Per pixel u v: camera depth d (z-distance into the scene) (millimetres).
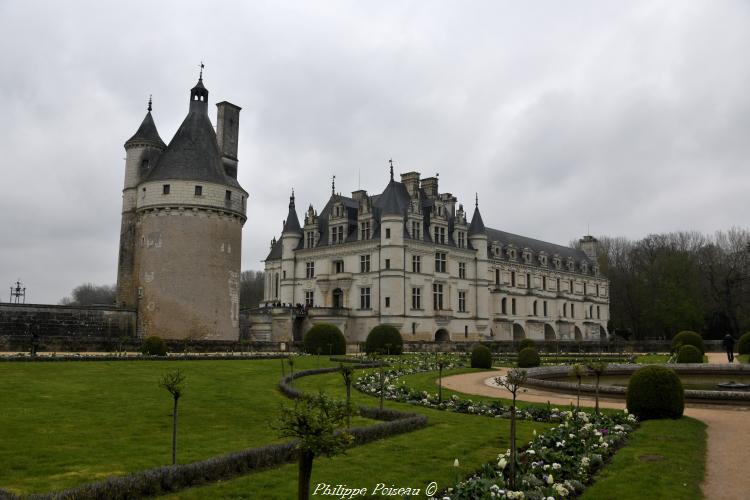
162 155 50875
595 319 106188
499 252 84938
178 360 35500
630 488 10688
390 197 64625
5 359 29641
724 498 10430
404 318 62875
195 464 10914
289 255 73938
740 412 19781
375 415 18094
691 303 89688
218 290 49125
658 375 18281
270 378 29016
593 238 114500
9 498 8867
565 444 13094
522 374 14078
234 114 57031
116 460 12438
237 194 51688
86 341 39781
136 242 50906
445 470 11789
